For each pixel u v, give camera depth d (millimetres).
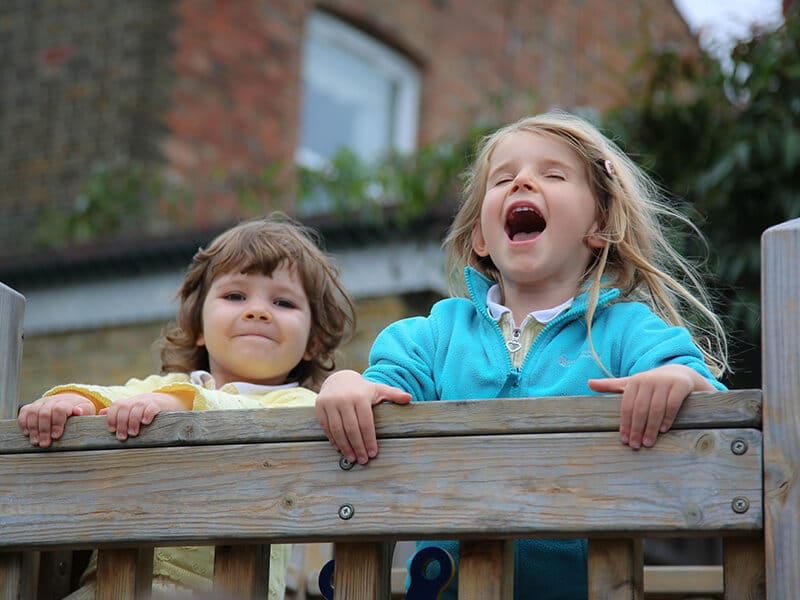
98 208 8031
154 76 8516
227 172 8602
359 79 9523
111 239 6582
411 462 2062
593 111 5891
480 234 2727
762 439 1929
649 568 3051
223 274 3025
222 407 2561
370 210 5926
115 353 6582
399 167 6699
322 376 3162
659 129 5691
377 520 2053
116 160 8367
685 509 1933
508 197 2533
